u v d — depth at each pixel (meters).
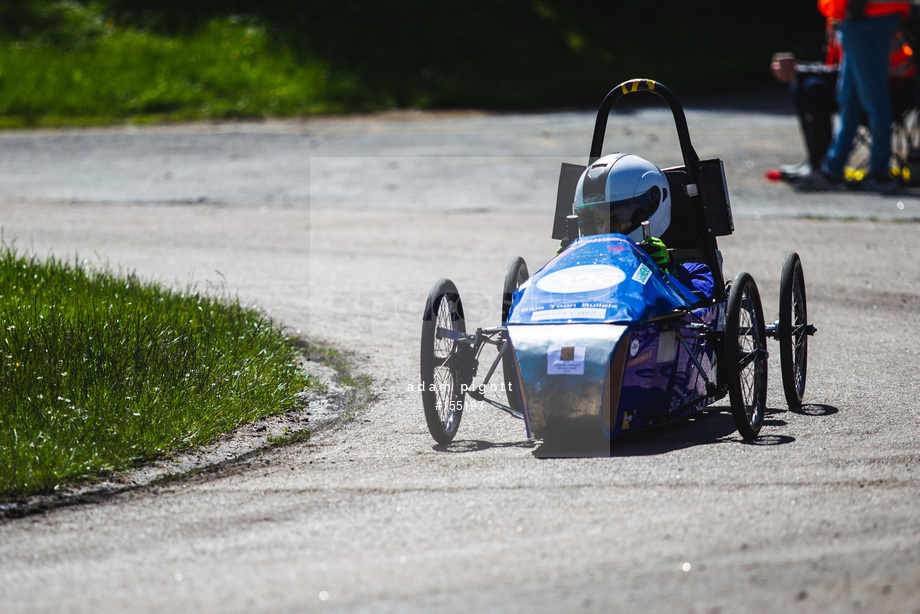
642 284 20.19
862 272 38.41
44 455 18.95
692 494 16.62
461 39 101.50
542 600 12.82
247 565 14.52
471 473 18.52
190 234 48.78
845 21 53.28
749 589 12.87
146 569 14.56
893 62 54.62
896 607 12.19
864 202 52.47
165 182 62.38
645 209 22.06
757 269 39.25
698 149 67.56
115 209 55.31
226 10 105.12
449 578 13.66
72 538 15.99
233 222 51.69
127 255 43.88
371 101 88.56
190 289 36.66
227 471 19.59
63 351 23.53
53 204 56.59
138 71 91.44
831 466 17.89
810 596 12.59
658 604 12.56
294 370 26.03
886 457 18.36
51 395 21.62
